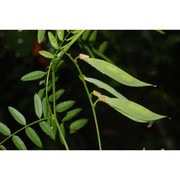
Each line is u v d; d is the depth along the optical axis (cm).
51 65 24
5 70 46
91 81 23
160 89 51
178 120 52
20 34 41
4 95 47
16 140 24
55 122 24
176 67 51
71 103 25
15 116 24
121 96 23
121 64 46
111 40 43
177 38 47
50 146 43
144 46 47
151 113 22
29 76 24
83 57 23
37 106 24
